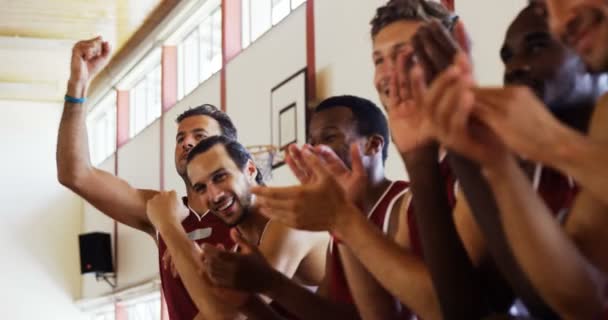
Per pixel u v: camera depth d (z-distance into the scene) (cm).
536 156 91
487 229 107
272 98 651
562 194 123
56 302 1179
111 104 1142
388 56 155
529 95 92
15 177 1184
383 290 153
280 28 647
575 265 101
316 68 589
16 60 1060
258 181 230
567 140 90
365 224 137
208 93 795
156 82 993
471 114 94
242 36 746
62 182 272
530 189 100
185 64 901
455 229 119
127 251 1026
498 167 98
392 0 160
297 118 607
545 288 102
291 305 169
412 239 160
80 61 266
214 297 213
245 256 167
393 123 123
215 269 167
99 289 1116
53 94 1184
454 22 159
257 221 222
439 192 119
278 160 624
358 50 536
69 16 925
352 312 172
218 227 263
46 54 1041
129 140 1035
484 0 420
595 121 106
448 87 93
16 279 1169
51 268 1184
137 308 1020
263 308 180
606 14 96
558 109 123
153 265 944
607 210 104
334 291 184
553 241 100
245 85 707
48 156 1199
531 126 90
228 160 223
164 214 235
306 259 220
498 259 108
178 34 902
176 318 258
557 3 99
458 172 108
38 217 1189
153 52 957
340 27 559
